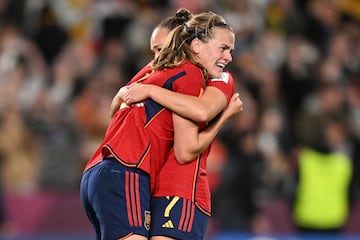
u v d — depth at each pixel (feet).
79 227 118.11
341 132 125.80
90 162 61.16
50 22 150.51
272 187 120.26
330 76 145.69
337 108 135.54
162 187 59.82
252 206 118.32
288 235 118.11
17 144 120.06
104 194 58.54
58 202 118.11
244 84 136.98
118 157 58.85
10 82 131.03
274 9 159.53
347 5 171.53
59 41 148.15
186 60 60.75
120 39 146.00
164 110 59.88
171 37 61.31
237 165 119.14
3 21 150.51
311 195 118.52
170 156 60.34
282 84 145.48
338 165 119.65
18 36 144.56
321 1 164.14
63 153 119.03
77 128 122.01
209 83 60.85
